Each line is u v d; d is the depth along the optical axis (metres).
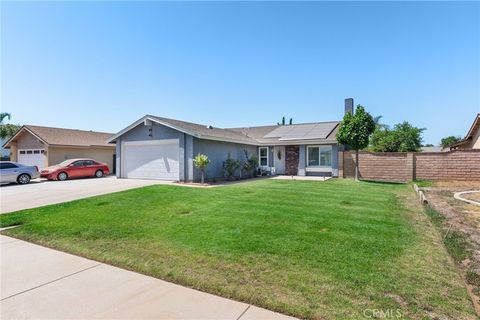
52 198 10.48
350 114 16.30
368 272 3.67
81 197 10.50
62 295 3.28
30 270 4.05
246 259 4.17
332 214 6.98
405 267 3.84
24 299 3.19
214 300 3.10
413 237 5.17
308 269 3.78
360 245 4.72
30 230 6.16
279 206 7.99
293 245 4.72
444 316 2.67
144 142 17.36
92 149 24.38
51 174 18.14
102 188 13.05
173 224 6.27
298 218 6.57
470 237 5.21
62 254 4.74
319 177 19.22
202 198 9.45
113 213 7.52
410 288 3.24
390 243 4.82
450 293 3.13
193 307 2.95
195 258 4.27
